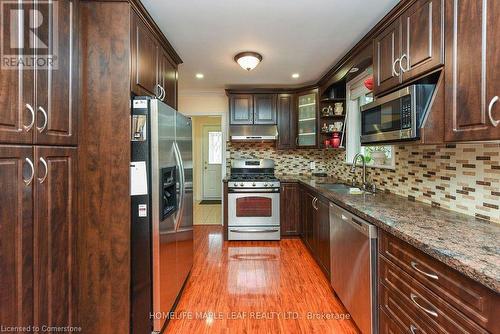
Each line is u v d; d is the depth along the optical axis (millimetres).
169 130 1939
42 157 1312
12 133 1143
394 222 1448
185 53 2740
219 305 2188
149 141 1692
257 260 3100
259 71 3373
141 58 1844
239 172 4438
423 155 1991
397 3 1819
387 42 1882
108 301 1673
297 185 3902
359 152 3291
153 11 1935
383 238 1514
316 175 4367
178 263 2178
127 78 1646
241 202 3797
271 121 4156
